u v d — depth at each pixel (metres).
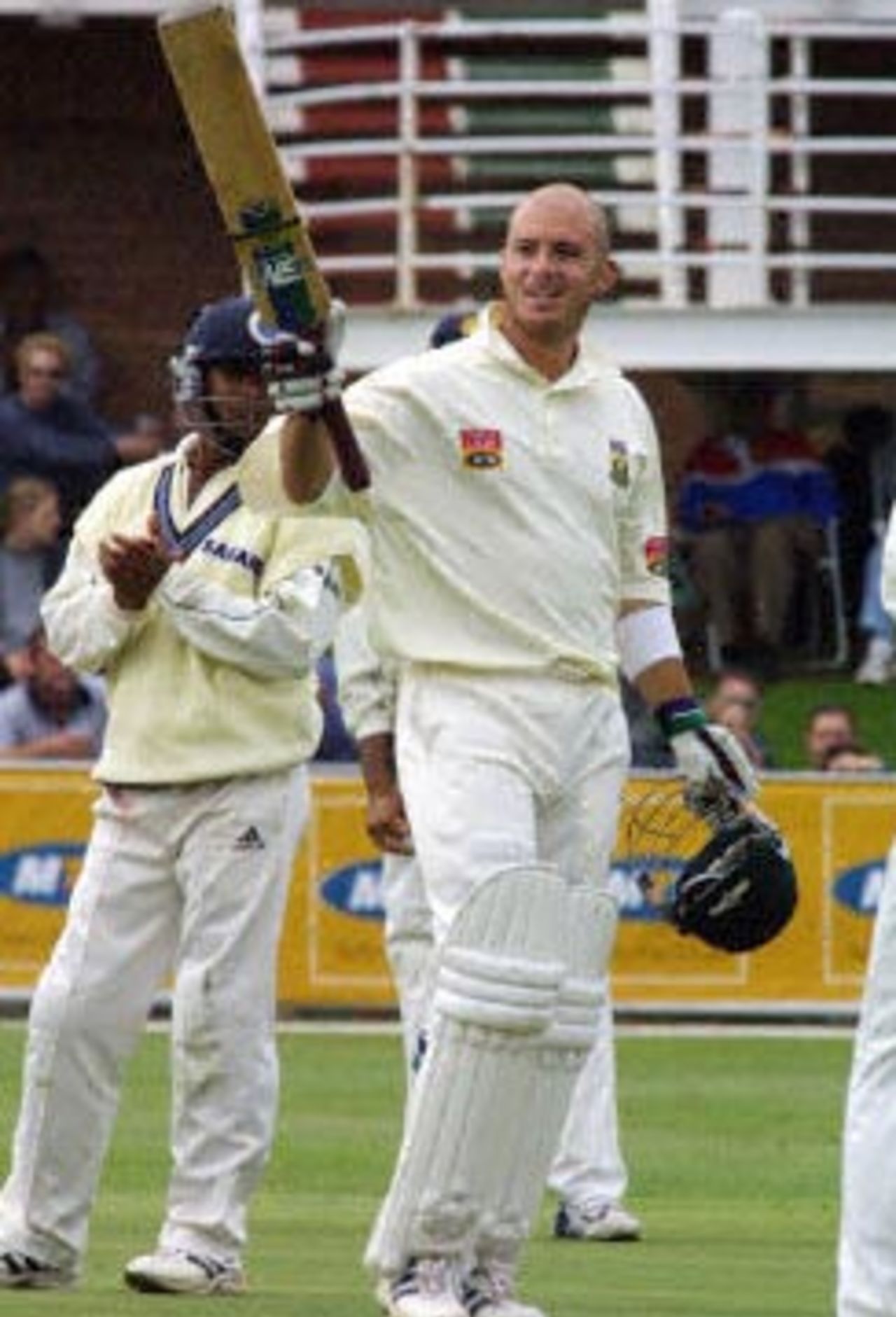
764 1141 46.03
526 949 26.38
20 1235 29.86
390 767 32.69
